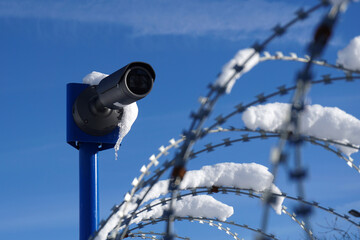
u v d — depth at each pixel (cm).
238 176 522
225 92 344
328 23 260
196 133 349
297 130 266
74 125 602
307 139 475
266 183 509
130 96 525
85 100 598
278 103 458
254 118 450
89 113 592
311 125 462
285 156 268
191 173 521
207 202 575
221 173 524
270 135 450
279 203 507
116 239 436
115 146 610
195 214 575
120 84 524
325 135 465
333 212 484
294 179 268
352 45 393
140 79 524
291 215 539
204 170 528
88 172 605
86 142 611
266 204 277
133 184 423
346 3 261
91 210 592
